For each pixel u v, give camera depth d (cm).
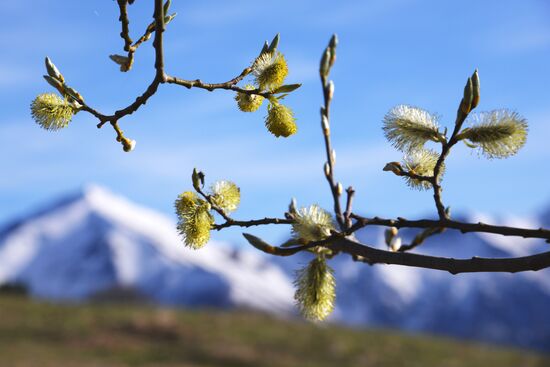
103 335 3444
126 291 11194
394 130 238
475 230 225
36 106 250
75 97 252
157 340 3462
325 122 259
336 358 3444
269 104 260
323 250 258
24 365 2759
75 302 4297
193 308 4481
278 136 259
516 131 226
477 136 228
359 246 236
